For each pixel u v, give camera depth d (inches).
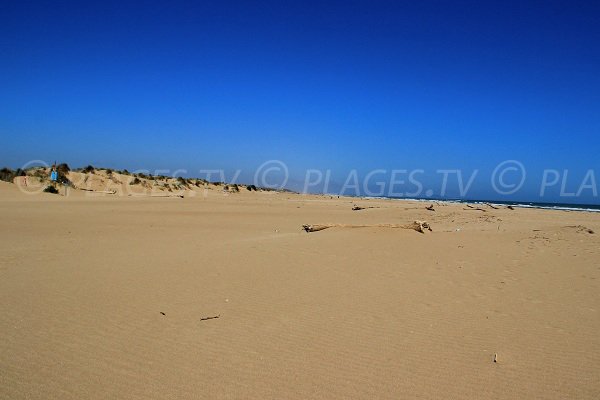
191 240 483.5
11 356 175.9
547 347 193.5
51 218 724.0
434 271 332.5
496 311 241.8
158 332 203.3
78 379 159.0
